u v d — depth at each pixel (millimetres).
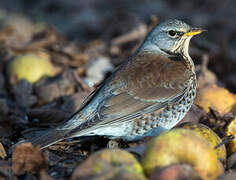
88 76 15102
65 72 13930
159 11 24297
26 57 14305
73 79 13695
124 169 6910
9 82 14031
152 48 11188
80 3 25922
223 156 8633
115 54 17688
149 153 7340
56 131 9461
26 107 12961
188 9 24953
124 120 9617
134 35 18484
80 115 9820
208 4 25156
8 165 8477
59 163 9031
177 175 6812
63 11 25484
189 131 7516
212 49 17625
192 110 10930
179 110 10258
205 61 15211
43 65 14258
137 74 10125
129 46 18234
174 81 10211
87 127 9352
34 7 26312
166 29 11039
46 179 7500
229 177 7578
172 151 7258
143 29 18547
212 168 7312
